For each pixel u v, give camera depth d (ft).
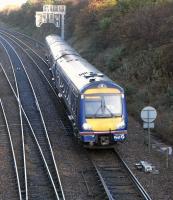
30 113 186.91
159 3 245.04
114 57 245.04
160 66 197.47
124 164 123.34
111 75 227.61
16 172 117.39
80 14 377.30
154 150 136.98
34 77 270.05
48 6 406.00
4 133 158.20
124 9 283.59
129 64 220.84
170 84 182.29
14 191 106.93
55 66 221.87
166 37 215.10
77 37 374.22
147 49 223.92
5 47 407.44
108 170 121.60
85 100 134.41
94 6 346.54
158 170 120.06
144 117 132.16
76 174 118.83
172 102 168.35
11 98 213.87
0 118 178.60
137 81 203.10
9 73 280.92
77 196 104.27
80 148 141.69
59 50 240.12
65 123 171.22
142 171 119.65
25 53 373.20
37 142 144.46
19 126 167.32
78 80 145.89
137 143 143.95
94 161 129.08
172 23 216.33
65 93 172.55
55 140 149.69
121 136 135.85
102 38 295.07
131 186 109.91
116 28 273.54
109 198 98.78
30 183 111.86
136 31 238.48
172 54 192.85
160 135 149.18
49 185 110.73
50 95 222.89
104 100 135.13
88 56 296.92
